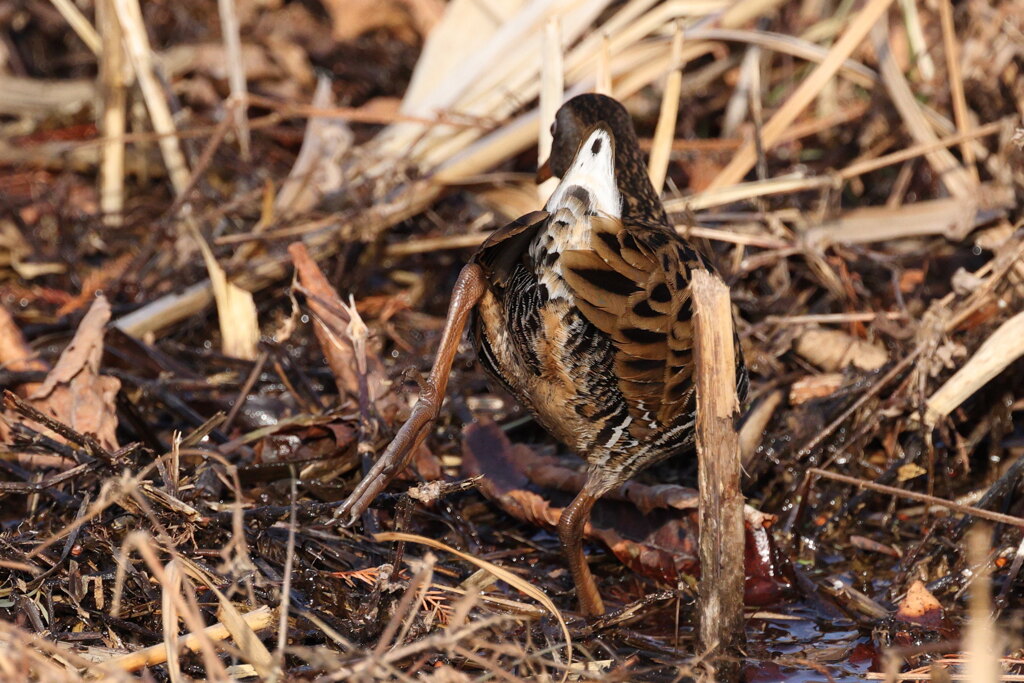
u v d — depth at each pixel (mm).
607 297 6195
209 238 10672
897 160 10469
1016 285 9070
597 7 11266
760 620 7496
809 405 9023
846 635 7309
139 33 11523
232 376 9758
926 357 8656
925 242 10742
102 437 7906
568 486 8125
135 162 12422
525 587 6160
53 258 11164
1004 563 7730
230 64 12094
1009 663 6707
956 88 10688
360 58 14000
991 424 9086
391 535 6195
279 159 12766
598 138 6465
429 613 6434
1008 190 10133
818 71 10531
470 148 10930
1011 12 11359
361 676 5238
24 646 5203
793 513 8312
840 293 9859
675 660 6863
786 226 10828
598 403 6812
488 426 8695
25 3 13781
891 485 8672
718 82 13320
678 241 7055
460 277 6559
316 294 8898
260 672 5586
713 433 6387
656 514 7938
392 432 8109
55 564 6465
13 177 12133
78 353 8164
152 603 6520
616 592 7863
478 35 11992
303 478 8062
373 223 10570
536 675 5945
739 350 7559
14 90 12750
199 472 7465
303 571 6848
